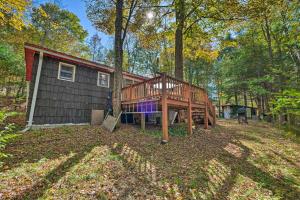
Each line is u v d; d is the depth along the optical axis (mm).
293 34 11367
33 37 17141
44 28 17766
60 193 3182
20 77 14000
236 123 15992
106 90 11188
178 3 11461
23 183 3402
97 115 10297
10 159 4457
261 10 9672
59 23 18906
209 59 18688
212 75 29344
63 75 9305
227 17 11352
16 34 15430
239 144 7395
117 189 3439
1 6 5574
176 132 8477
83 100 9969
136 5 10875
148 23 12961
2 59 11242
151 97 7742
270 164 5312
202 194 3500
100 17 11266
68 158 4785
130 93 9586
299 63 11188
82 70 10117
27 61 8875
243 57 19516
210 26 13281
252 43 18797
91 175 3875
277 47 15711
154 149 6012
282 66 11297
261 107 24391
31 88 8102
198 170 4590
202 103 10109
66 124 9102
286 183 4125
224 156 5809
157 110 8430
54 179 3639
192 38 14344
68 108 9289
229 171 4668
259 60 18094
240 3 9711
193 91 9320
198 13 11969
